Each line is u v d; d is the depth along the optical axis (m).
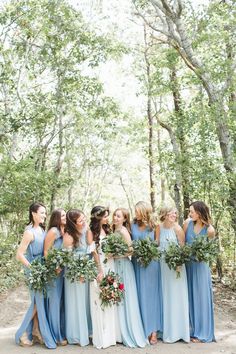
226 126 9.94
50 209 15.20
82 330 5.81
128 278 5.98
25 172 12.33
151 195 18.08
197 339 6.04
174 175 11.73
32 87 14.50
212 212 10.20
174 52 12.39
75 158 23.16
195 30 10.91
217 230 10.03
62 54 14.98
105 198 33.00
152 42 17.55
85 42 14.56
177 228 6.30
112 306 5.84
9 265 11.74
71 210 5.97
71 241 5.88
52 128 16.80
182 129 11.09
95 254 5.99
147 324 5.95
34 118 12.83
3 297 9.23
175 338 5.99
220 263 10.33
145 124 17.56
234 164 9.80
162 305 6.14
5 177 12.09
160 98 16.95
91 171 27.52
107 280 5.73
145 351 5.63
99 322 5.72
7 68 12.76
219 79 10.34
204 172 9.80
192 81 10.70
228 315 7.52
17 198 12.31
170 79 13.74
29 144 15.39
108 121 17.12
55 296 5.86
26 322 5.88
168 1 11.41
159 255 5.93
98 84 14.98
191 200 11.55
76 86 14.80
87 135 20.62
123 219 6.21
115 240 5.84
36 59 14.66
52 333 5.84
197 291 6.13
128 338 5.86
